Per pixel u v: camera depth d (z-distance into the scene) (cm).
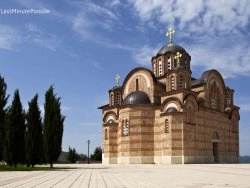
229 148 6906
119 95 7138
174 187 1723
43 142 4606
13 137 4372
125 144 6109
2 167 4381
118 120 6606
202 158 5981
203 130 6116
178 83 5953
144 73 6600
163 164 5491
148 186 1778
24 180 2230
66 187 1734
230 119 7050
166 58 7081
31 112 4641
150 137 6022
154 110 6091
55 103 4681
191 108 5859
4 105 4306
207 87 6519
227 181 2108
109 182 2047
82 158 9744
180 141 5597
